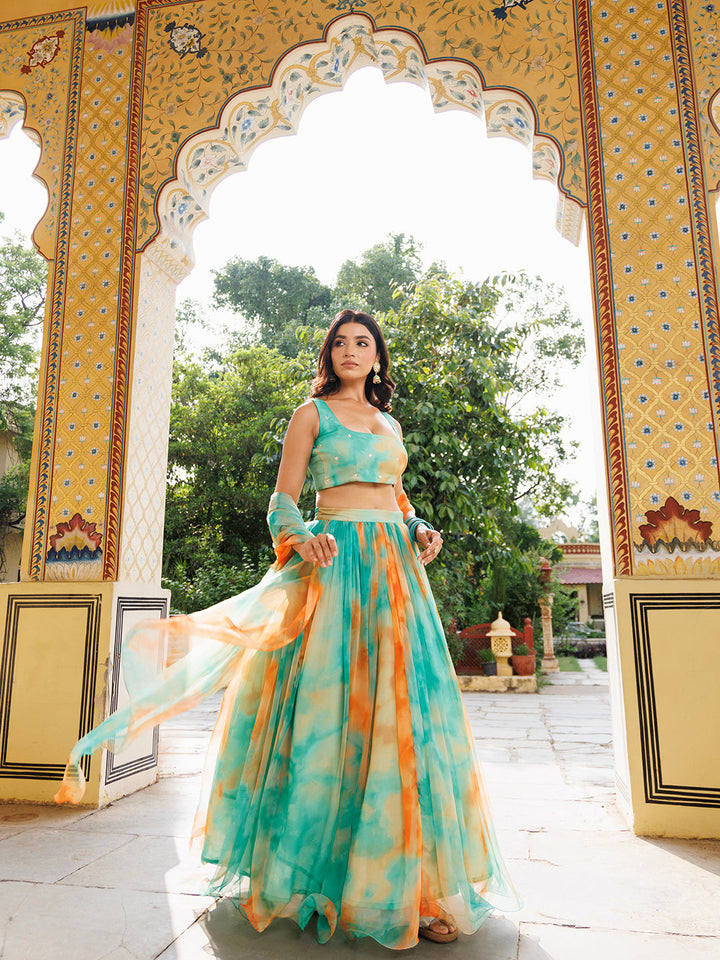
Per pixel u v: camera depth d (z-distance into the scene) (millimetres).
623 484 2686
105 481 3137
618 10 3061
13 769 2893
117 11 3605
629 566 2625
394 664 1680
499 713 5824
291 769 1614
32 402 14805
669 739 2430
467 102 3395
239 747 1816
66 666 2947
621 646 2529
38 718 2922
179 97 3447
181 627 1747
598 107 2992
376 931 1473
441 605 8055
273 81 3361
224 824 1769
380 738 1604
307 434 1940
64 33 3654
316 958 1481
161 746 4152
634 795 2420
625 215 2871
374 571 1794
